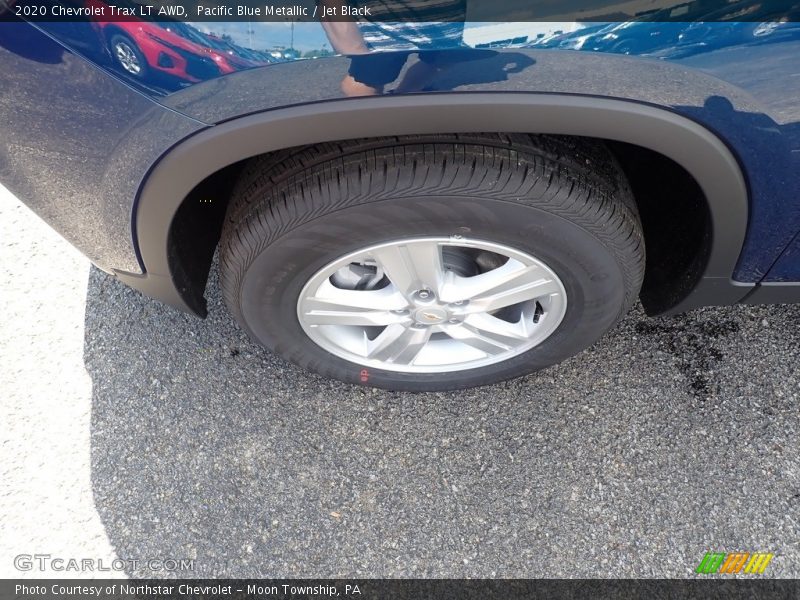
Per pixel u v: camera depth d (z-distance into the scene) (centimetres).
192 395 212
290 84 121
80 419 208
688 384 209
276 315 176
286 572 183
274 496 194
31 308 230
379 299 176
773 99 124
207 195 168
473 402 209
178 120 128
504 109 124
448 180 135
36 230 247
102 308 230
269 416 208
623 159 169
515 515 189
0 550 186
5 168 154
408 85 121
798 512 186
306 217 144
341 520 190
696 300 175
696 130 129
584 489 193
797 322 219
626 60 118
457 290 172
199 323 226
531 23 114
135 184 141
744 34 115
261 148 131
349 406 210
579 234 149
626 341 218
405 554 185
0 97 135
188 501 194
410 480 196
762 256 160
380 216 144
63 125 136
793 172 137
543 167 137
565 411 206
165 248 156
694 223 161
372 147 136
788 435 199
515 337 186
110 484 197
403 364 196
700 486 192
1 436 205
